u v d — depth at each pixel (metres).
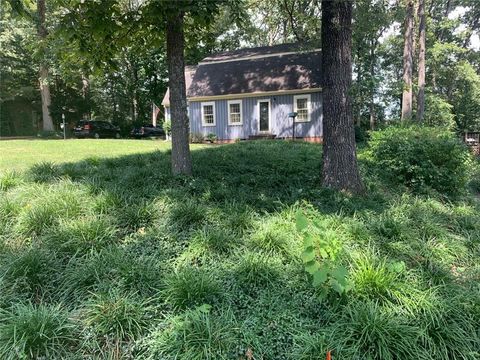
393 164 7.23
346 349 2.46
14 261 3.22
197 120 21.19
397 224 4.28
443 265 3.59
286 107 19.11
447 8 29.23
